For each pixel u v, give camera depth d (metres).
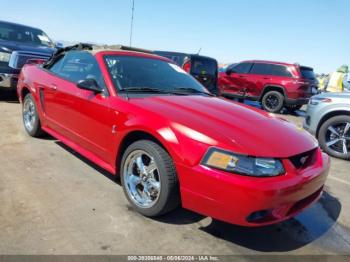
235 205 2.27
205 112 2.87
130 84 3.37
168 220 2.84
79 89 3.55
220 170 2.31
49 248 2.31
